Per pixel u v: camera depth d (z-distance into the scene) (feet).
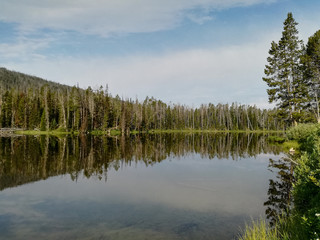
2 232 22.97
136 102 319.47
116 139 150.92
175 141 142.00
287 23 120.78
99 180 45.03
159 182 43.57
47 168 55.36
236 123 389.39
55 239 21.44
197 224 24.66
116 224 24.70
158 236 21.86
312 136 61.67
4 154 75.77
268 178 45.73
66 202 32.22
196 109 413.80
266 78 122.83
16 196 34.91
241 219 25.90
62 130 227.20
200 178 46.65
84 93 263.08
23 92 268.41
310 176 28.60
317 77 112.57
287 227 21.56
